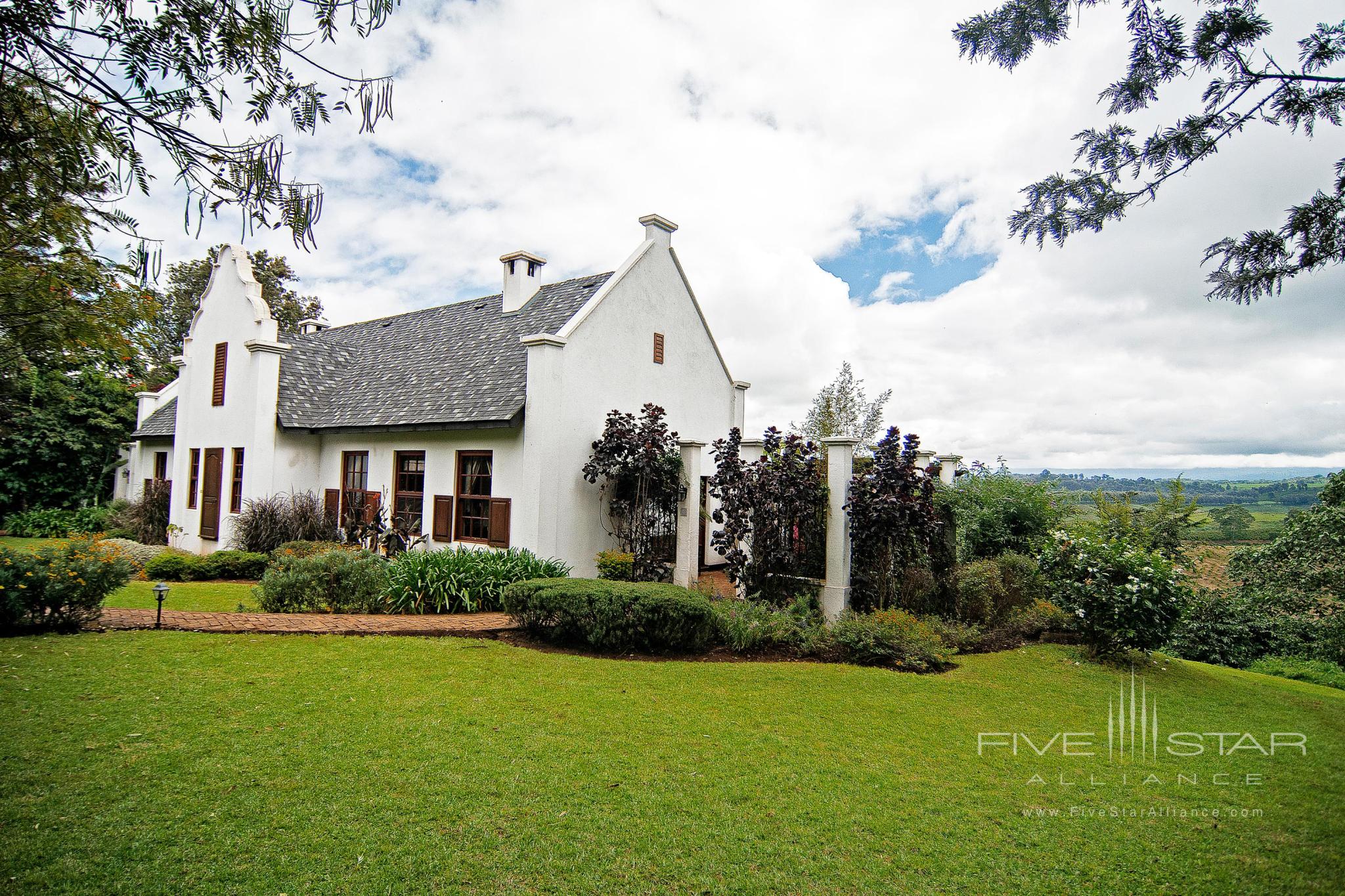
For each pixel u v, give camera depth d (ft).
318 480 52.90
